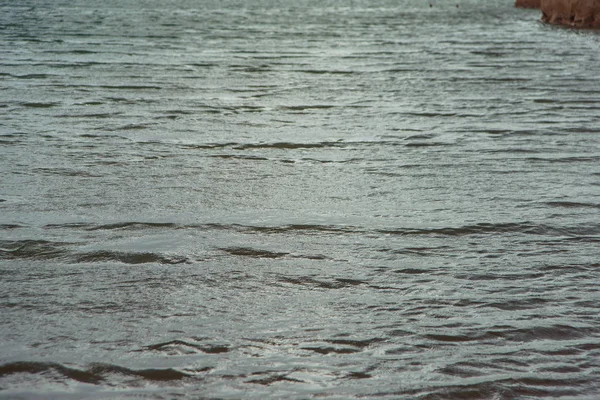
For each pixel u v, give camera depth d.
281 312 9.15
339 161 15.96
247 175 14.84
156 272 10.23
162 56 31.27
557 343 8.52
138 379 7.70
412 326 8.85
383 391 7.54
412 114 20.67
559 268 10.57
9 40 36.59
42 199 13.15
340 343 8.45
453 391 7.55
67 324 8.77
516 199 13.48
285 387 7.59
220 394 7.46
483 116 20.39
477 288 9.91
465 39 39.44
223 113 20.47
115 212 12.55
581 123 19.55
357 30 44.28
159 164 15.48
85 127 18.59
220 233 11.71
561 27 46.62
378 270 10.43
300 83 25.39
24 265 10.41
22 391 7.48
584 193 13.85
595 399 7.44
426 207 13.05
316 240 11.50
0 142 17.00
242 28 44.59
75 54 31.53
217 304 9.33
